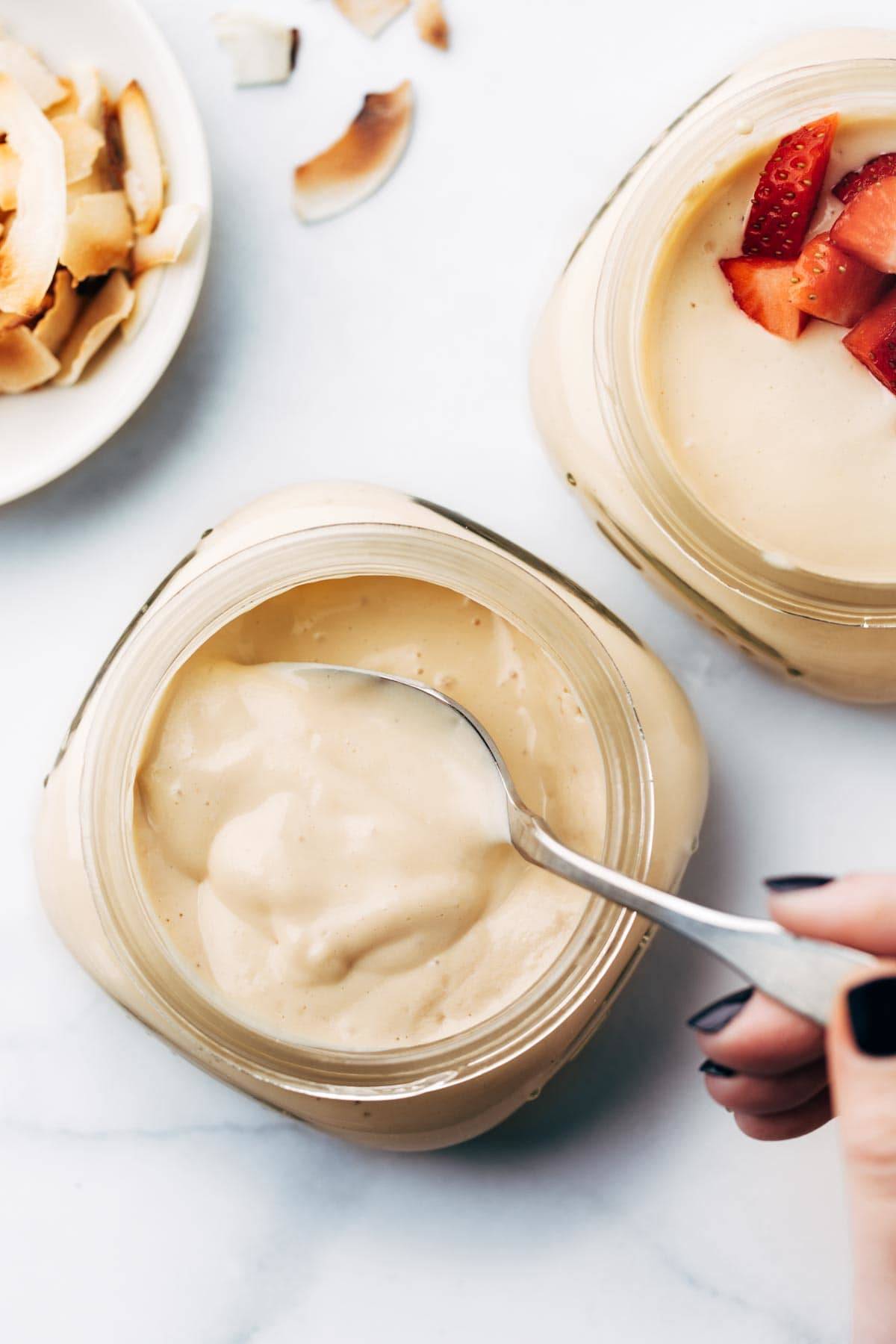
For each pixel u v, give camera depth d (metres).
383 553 0.36
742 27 0.39
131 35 0.38
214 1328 0.39
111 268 0.38
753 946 0.32
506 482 0.39
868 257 0.36
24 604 0.39
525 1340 0.39
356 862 0.35
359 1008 0.36
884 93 0.36
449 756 0.36
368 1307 0.39
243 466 0.39
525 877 0.36
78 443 0.37
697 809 0.37
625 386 0.36
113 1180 0.39
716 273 0.37
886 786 0.39
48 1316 0.39
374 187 0.39
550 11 0.39
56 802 0.37
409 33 0.39
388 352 0.39
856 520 0.36
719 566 0.36
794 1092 0.35
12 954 0.39
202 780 0.36
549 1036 0.36
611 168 0.39
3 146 0.38
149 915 0.35
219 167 0.39
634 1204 0.39
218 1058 0.35
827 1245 0.39
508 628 0.37
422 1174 0.39
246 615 0.36
